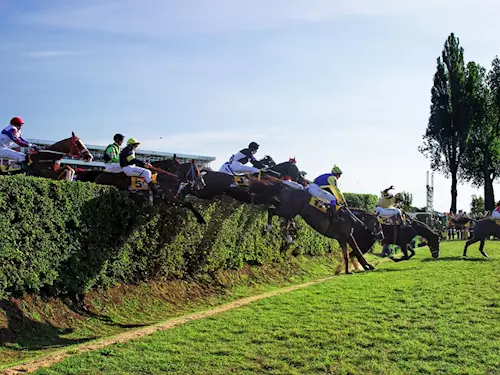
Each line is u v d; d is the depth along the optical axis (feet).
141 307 34.50
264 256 51.85
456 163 156.97
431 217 124.47
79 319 30.12
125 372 19.80
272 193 39.83
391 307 29.30
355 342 22.81
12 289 27.86
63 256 30.42
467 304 29.55
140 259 36.60
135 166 35.63
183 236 40.24
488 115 153.99
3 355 24.09
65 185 30.53
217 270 44.70
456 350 21.47
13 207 27.35
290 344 22.80
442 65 156.46
